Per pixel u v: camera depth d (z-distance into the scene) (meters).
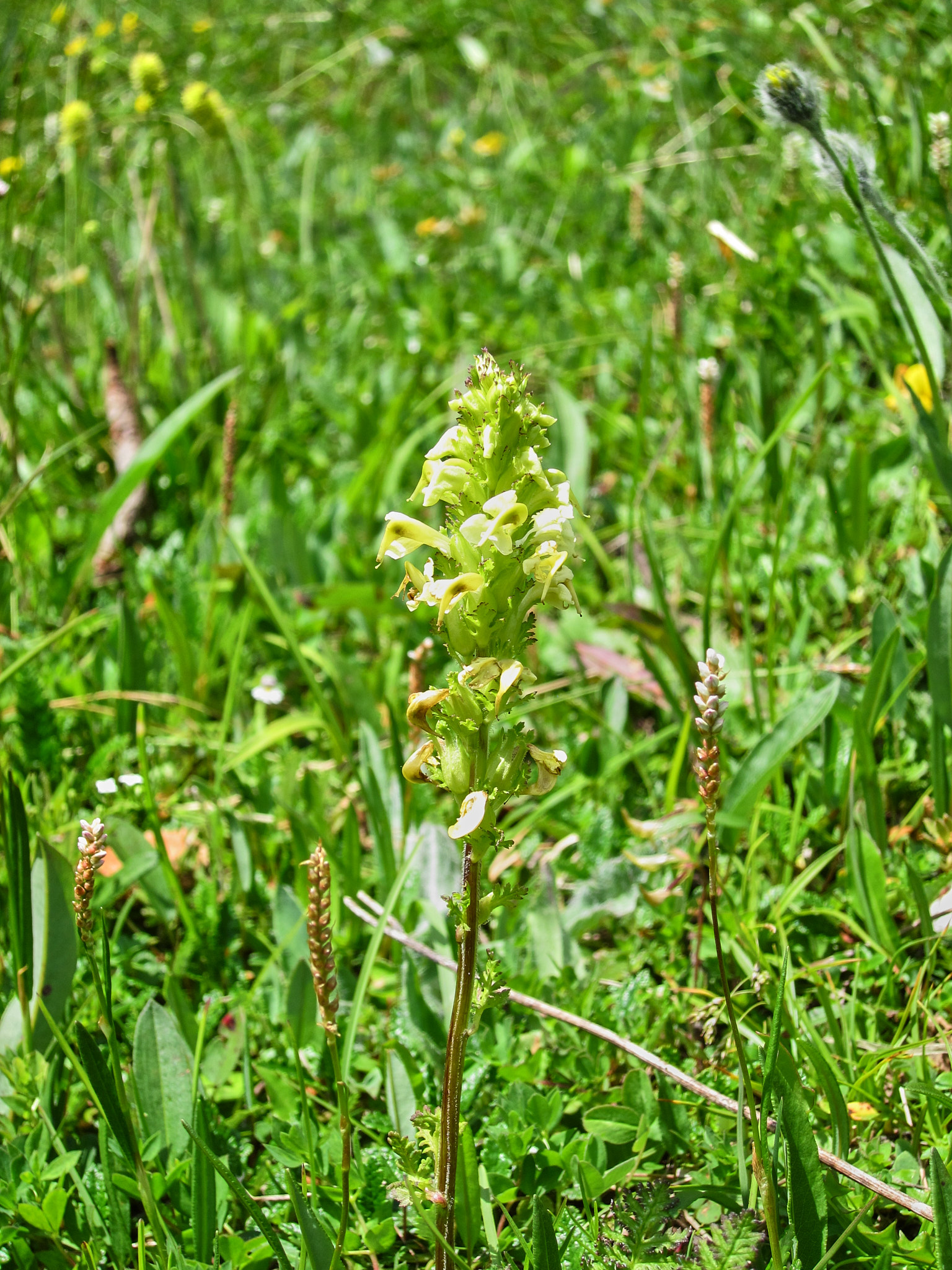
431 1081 0.41
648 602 0.66
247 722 0.64
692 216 1.15
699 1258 0.32
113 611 0.68
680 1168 0.37
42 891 0.41
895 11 0.96
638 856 0.50
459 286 1.16
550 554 0.27
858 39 0.99
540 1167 0.37
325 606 0.66
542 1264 0.30
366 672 0.62
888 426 0.74
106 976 0.33
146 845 0.47
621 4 1.51
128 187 1.26
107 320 1.09
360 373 1.00
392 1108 0.38
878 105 0.81
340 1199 0.36
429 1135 0.31
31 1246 0.36
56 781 0.56
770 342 0.81
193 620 0.66
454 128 1.51
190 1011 0.41
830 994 0.42
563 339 0.98
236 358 0.99
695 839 0.48
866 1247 0.33
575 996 0.43
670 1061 0.41
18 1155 0.37
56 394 0.93
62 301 1.09
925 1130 0.38
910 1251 0.33
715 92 1.19
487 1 1.63
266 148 1.58
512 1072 0.40
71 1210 0.37
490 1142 0.37
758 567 0.63
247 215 1.33
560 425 0.73
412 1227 0.36
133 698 0.58
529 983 0.43
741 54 1.08
